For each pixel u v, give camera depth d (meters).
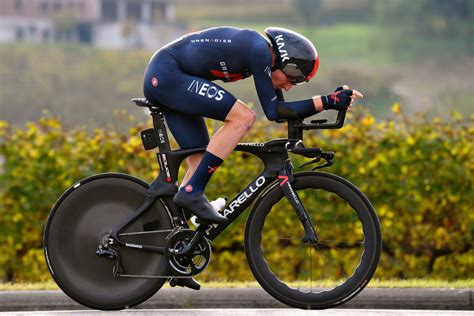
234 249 27.00
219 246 26.67
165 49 16.84
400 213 26.75
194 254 16.64
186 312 17.14
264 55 16.33
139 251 16.97
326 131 27.02
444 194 26.62
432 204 26.72
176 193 16.88
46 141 27.48
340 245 26.78
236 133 16.48
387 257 27.22
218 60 16.56
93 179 17.11
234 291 20.48
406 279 25.53
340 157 26.50
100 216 17.08
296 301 16.89
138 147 26.95
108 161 27.09
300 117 16.36
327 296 16.81
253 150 16.89
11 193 27.27
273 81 16.92
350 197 16.80
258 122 27.80
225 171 26.23
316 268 26.88
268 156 16.94
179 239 16.72
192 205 16.55
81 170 27.05
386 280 24.22
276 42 16.64
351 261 26.72
